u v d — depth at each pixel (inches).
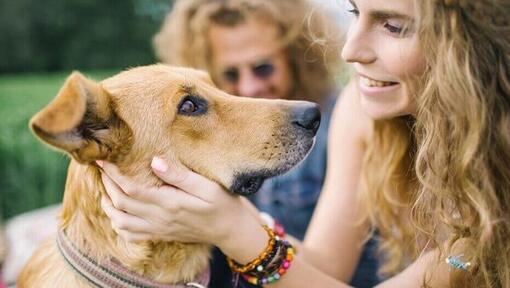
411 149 29.5
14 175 75.8
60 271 27.2
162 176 24.8
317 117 28.4
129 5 255.8
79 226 27.0
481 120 22.9
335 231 32.5
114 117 26.0
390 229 31.3
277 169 27.8
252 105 28.2
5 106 89.9
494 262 25.1
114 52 255.0
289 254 26.7
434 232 26.1
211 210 25.0
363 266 36.8
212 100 27.9
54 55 250.1
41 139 23.4
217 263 31.2
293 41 41.6
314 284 27.1
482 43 22.8
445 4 23.0
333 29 36.3
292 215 41.7
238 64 41.9
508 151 23.2
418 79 25.0
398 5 24.0
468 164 23.1
